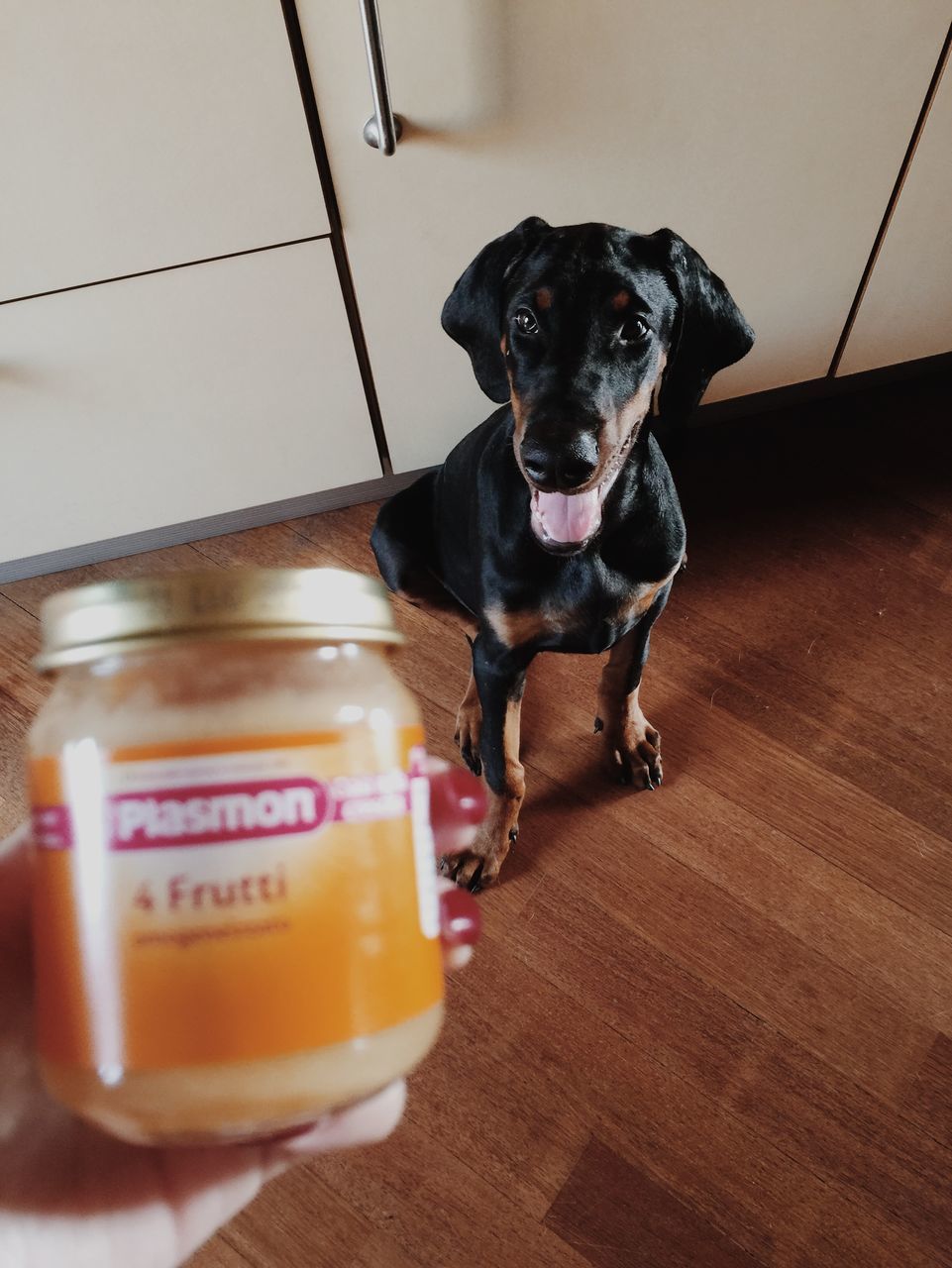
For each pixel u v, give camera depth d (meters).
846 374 1.75
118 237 1.20
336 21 1.05
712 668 1.61
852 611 1.67
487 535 1.16
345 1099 0.45
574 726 1.55
